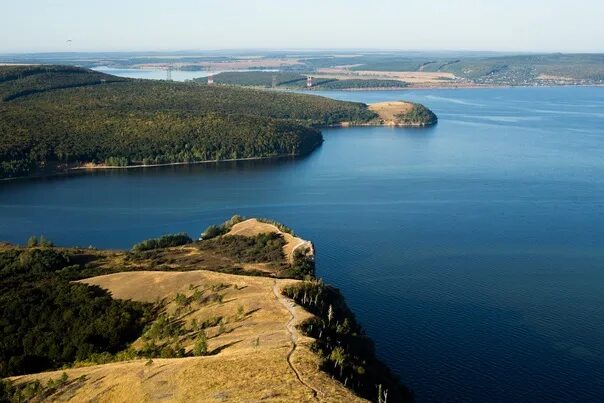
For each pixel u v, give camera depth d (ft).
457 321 385.70
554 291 435.53
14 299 352.90
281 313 289.94
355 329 322.14
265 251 463.01
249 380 207.21
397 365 333.42
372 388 239.50
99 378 239.09
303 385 202.08
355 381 231.50
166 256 469.57
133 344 304.30
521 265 491.31
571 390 311.68
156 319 324.80
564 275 468.34
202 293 338.75
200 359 232.73
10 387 248.11
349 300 418.92
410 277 465.06
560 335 367.45
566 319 389.39
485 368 330.75
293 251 454.40
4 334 324.19
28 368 295.89
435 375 323.78
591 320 387.96
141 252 484.33
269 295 319.68
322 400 191.62
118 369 242.78
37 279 402.52
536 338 363.56
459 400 302.45
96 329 319.27
